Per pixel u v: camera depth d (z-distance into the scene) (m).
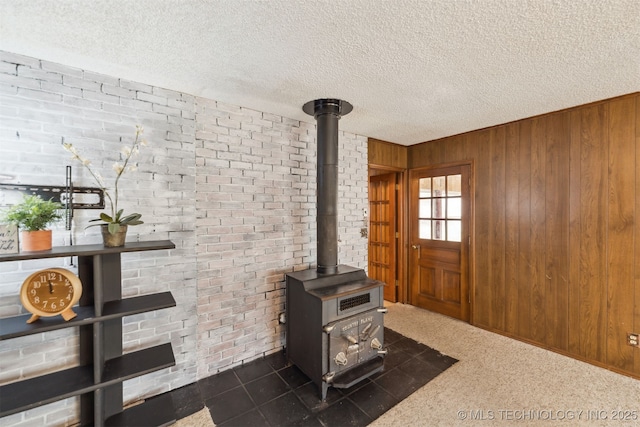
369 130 3.11
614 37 1.41
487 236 3.01
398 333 2.96
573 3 1.17
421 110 2.48
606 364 2.26
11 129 1.57
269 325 2.55
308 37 1.44
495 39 1.44
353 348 2.06
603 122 2.25
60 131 1.70
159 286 2.00
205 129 2.21
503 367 2.31
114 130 1.86
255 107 2.40
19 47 1.52
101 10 1.24
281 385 2.11
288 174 2.66
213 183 2.24
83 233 1.76
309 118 2.69
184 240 2.11
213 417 1.80
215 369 2.26
